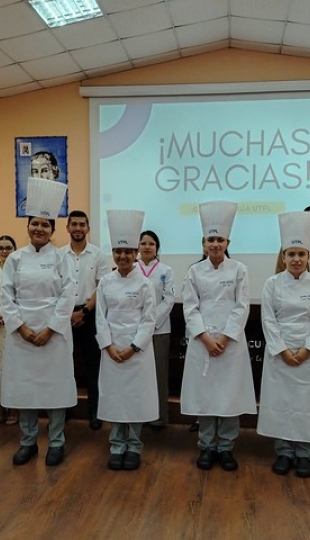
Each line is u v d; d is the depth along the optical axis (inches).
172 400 137.9
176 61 185.2
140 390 107.7
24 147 191.5
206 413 107.6
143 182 186.7
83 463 109.7
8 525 83.7
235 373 107.6
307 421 103.6
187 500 92.7
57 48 164.7
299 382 104.6
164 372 129.8
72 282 110.5
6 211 193.2
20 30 151.9
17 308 108.8
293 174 180.7
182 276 185.3
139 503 91.4
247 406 109.0
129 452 109.0
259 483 100.2
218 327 108.5
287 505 90.9
